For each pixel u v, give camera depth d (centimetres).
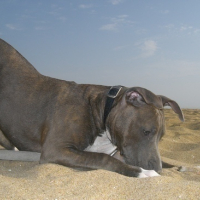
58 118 95
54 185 71
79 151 90
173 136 184
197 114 364
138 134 88
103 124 96
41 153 93
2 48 109
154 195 63
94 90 102
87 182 71
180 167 101
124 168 83
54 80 107
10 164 98
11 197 61
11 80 105
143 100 90
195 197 61
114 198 64
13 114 102
